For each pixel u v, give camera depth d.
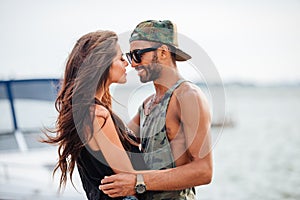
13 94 4.94
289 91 43.66
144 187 1.78
